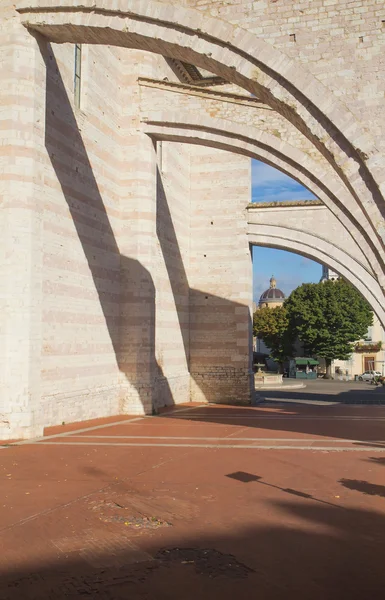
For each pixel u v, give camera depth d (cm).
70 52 1645
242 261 2573
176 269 2462
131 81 1997
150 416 1853
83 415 1661
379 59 1128
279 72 1167
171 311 2391
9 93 1342
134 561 571
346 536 646
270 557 582
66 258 1594
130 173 1975
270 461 1067
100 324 1794
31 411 1316
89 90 1759
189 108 1928
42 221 1388
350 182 1141
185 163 2609
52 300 1512
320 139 1160
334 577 533
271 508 757
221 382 2536
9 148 1331
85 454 1130
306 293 6109
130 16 1262
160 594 496
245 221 2584
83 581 523
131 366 1919
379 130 1117
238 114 1872
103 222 1839
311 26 1165
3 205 1323
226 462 1058
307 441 1307
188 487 869
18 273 1315
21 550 600
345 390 4116
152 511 743
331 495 822
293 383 4847
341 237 2478
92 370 1731
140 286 1939
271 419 1792
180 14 1223
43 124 1401
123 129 1991
